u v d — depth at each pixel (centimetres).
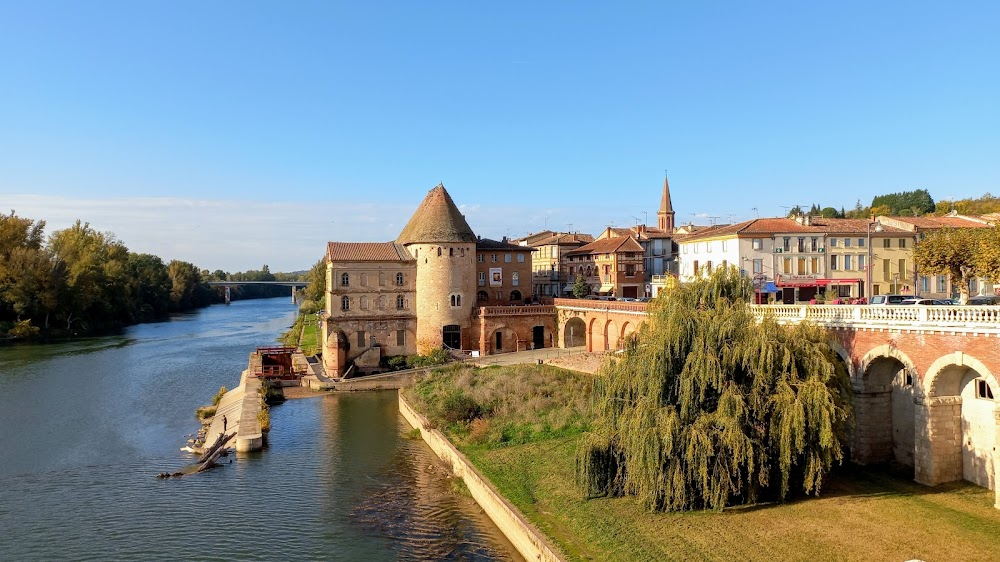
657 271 9494
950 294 7212
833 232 7100
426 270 7375
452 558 2802
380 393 6406
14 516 3288
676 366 2981
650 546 2469
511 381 5359
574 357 6119
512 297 8681
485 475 3469
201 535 3052
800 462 2892
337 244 7581
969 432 3038
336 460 4172
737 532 2552
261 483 3747
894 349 3200
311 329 10831
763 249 6981
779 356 2888
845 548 2377
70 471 3978
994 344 2727
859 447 3434
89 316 12219
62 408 5628
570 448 3844
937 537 2438
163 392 6362
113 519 3244
